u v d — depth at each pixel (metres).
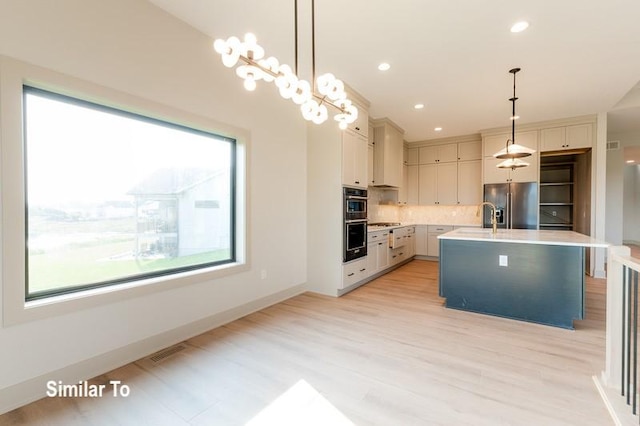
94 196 2.32
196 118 2.80
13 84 1.76
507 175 5.75
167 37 2.55
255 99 3.48
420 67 3.43
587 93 4.14
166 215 2.81
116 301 2.27
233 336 2.81
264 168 3.64
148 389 1.99
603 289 4.36
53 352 1.95
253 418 1.72
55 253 2.11
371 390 1.97
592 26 2.63
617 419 1.63
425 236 6.89
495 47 2.99
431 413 1.75
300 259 4.27
